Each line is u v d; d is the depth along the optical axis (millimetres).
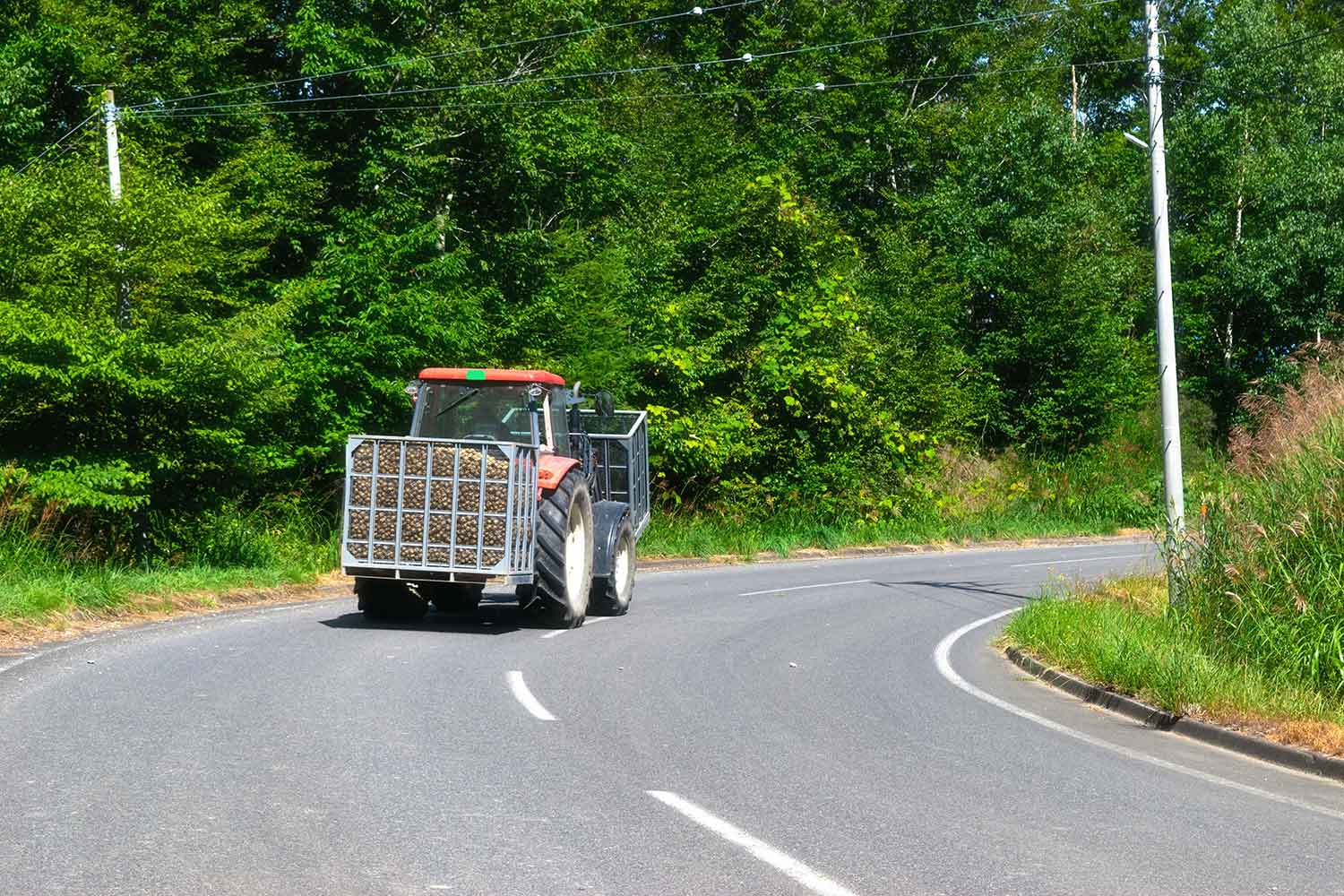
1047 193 46906
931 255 44781
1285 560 11992
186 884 5277
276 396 16938
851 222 47500
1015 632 15539
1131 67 57094
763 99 46875
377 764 7625
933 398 36312
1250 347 50250
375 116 28375
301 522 20906
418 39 29234
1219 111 50812
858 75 47500
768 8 48625
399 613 15070
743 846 6230
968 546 35000
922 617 18281
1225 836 6887
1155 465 42312
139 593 14703
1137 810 7426
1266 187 47969
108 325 15398
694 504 30828
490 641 13602
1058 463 42125
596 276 27562
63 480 14805
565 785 7344
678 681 11500
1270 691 10695
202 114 26469
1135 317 49562
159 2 27312
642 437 20203
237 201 24234
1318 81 49219
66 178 15984
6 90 22688
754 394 31719
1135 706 11008
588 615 16922
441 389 15508
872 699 11164
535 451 14516
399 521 14086
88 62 25125
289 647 12398
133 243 16156
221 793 6797
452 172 29359
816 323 31906
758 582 23188
